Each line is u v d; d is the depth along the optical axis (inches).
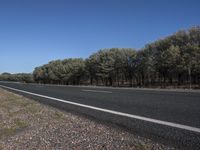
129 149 265.6
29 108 667.4
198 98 677.9
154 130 334.6
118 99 721.0
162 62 2333.9
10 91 1513.3
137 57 2844.5
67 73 4131.4
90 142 304.5
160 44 2544.3
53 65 4992.6
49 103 748.0
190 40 2389.3
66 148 291.7
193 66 2091.5
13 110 674.8
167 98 699.4
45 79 5241.1
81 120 443.5
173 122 369.1
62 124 424.2
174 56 2203.5
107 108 555.5
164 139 290.5
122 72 3132.4
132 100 678.5
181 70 2161.7
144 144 275.3
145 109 505.0
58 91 1298.0
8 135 394.0
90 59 3442.4
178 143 272.2
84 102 702.5
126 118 427.8
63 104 696.4
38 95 1083.9
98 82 3567.9
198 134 300.8
